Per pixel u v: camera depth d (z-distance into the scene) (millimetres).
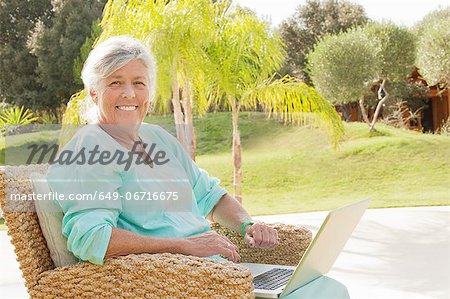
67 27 19969
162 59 6219
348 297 2107
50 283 1758
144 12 6387
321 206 11891
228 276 1626
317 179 14336
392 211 8969
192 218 2080
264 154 15742
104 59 1954
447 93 17719
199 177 2309
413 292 4238
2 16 20359
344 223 2012
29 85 20500
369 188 13570
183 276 1649
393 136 16078
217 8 6750
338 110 18672
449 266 5113
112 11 6500
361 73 15578
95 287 1712
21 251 1790
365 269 5098
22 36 20438
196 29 6328
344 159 15102
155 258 1685
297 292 1966
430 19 17797
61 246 1819
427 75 15695
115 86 1973
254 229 2182
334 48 15656
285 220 8547
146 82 2014
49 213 1808
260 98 7113
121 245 1729
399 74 16312
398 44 16172
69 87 20234
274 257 2270
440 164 14484
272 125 16891
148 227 1940
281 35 19922
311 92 7094
